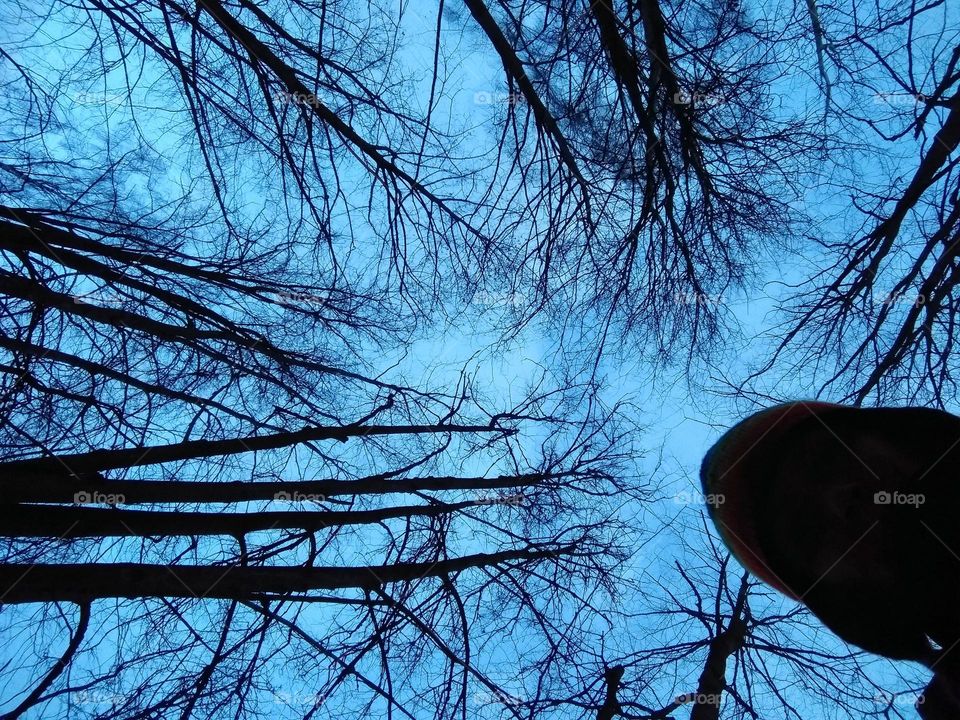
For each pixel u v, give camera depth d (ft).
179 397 16.10
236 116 19.58
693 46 18.63
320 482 16.03
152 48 17.66
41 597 12.71
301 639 16.63
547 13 18.67
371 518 16.38
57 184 17.19
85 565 13.30
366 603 14.65
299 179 19.49
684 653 17.61
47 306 16.12
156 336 17.42
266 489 15.33
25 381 15.92
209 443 16.22
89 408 17.13
